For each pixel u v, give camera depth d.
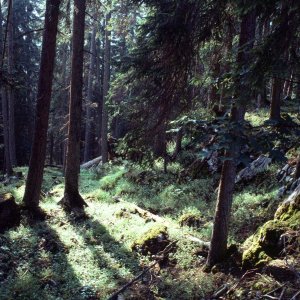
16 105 33.22
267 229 8.43
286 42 5.43
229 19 9.12
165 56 10.02
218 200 8.86
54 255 9.76
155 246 10.17
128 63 10.80
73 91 13.81
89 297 7.95
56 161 48.47
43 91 12.43
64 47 34.41
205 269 8.98
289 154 13.84
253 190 13.25
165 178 17.09
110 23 17.59
